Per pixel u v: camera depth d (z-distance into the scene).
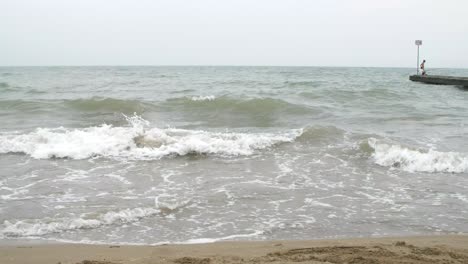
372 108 21.67
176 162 11.44
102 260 5.16
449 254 5.28
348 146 12.99
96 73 65.69
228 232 6.77
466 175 10.45
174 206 7.90
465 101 25.77
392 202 8.38
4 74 59.88
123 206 7.86
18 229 6.68
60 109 19.88
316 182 9.67
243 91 28.88
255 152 12.48
